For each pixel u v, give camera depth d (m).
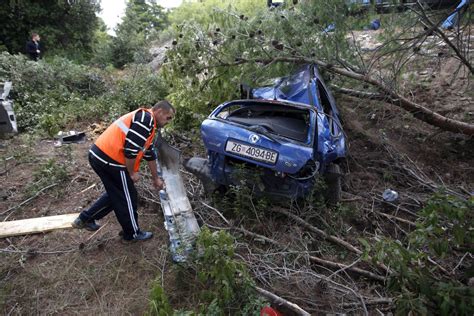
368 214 4.14
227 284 2.54
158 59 13.00
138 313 2.78
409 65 5.55
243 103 4.34
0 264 3.26
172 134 5.83
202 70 5.36
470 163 5.42
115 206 3.29
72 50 16.91
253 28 4.83
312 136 3.72
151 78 8.61
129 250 3.47
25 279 3.10
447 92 6.92
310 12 4.87
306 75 4.80
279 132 3.88
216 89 5.47
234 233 3.63
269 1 5.63
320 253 3.51
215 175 3.93
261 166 3.73
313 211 3.84
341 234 3.76
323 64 5.03
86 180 4.78
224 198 3.98
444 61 5.98
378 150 5.70
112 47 16.38
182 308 2.72
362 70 5.14
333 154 3.94
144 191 4.38
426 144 5.95
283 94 4.73
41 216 4.02
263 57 4.95
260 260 3.25
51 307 2.84
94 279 3.12
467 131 5.40
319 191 3.96
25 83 8.32
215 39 5.12
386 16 4.80
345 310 2.81
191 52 5.22
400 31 4.88
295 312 2.70
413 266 2.81
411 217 4.13
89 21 17.44
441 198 2.55
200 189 4.36
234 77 5.14
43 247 3.51
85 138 6.47
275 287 3.00
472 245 2.77
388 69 5.15
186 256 3.02
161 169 3.67
